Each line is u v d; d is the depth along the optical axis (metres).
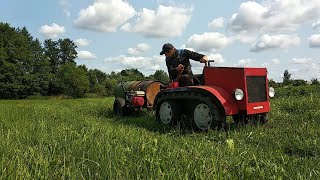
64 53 109.12
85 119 9.37
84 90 84.56
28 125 7.24
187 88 7.29
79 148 4.45
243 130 6.53
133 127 7.66
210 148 4.77
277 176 3.41
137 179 3.23
